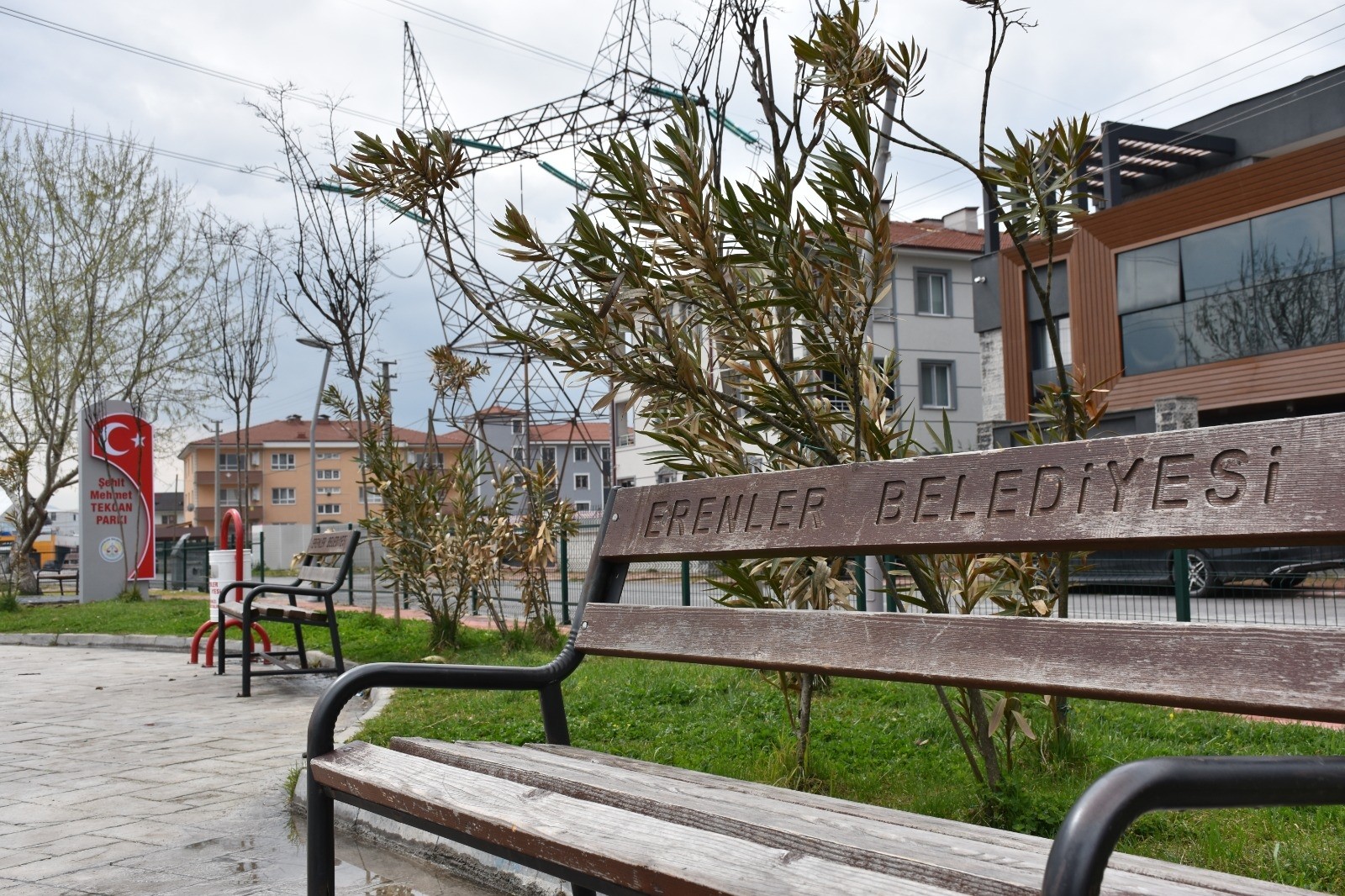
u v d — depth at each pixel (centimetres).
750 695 653
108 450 2281
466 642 1082
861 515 229
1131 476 184
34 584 2733
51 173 2447
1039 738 463
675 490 282
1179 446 178
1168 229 2298
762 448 406
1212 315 2231
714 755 488
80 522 2252
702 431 405
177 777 539
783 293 363
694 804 196
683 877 159
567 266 377
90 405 2280
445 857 381
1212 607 741
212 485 9588
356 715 719
